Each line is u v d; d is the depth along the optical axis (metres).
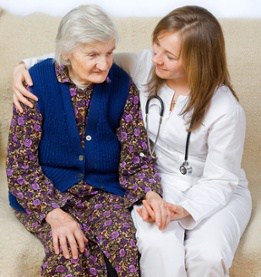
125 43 2.21
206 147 1.79
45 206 1.70
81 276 1.62
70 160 1.76
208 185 1.75
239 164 1.78
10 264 1.63
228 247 1.65
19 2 2.40
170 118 1.77
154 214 1.63
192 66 1.66
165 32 1.64
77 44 1.60
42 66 1.74
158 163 1.86
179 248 1.62
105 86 1.73
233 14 2.36
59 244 1.63
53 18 2.26
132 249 1.64
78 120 1.73
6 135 2.22
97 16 1.60
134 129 1.78
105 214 1.72
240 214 1.79
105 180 1.80
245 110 2.18
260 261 1.73
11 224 1.76
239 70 2.17
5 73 2.19
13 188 1.73
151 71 1.82
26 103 1.69
